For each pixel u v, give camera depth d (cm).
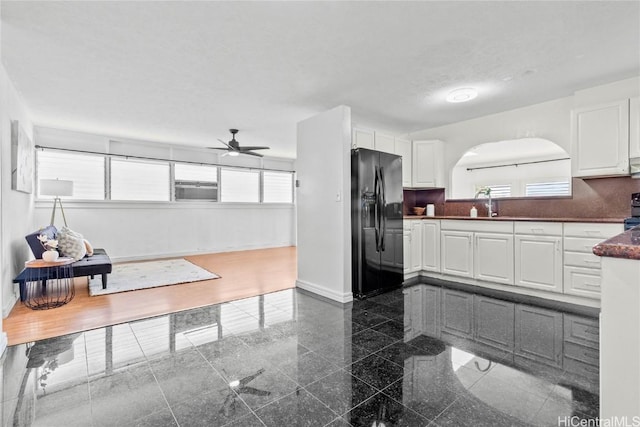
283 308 320
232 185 737
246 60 270
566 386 176
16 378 188
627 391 78
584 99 336
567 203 366
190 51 255
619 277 79
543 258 335
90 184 559
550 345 227
